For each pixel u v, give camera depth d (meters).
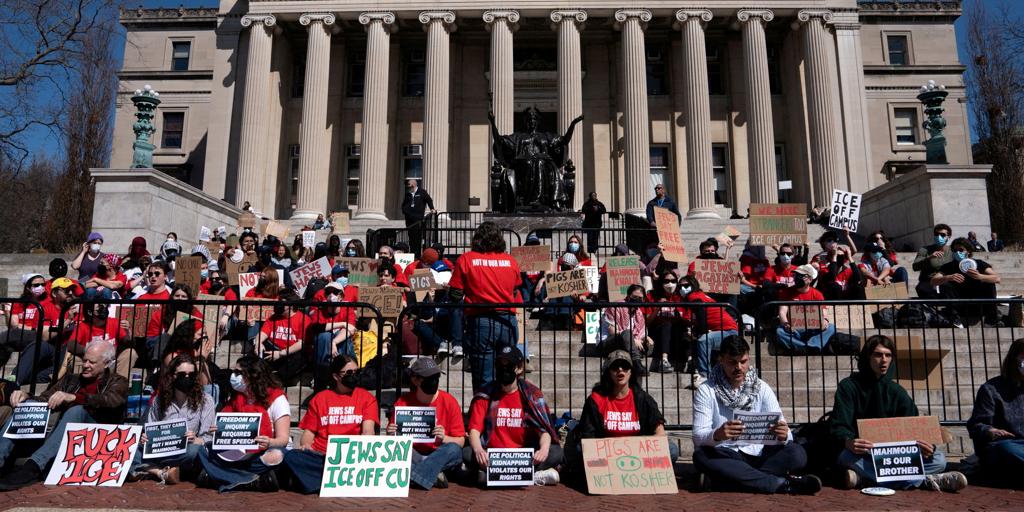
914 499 5.93
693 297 10.41
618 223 25.27
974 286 11.22
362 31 37.12
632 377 6.86
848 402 6.57
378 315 7.77
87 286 12.59
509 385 6.84
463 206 36.12
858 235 24.42
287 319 9.77
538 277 13.48
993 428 6.47
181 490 6.28
